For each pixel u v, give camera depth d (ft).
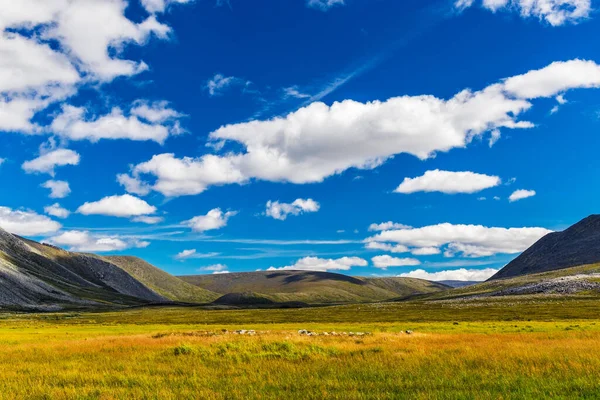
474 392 54.60
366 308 530.27
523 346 97.40
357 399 53.16
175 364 84.07
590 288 514.27
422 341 116.57
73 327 301.84
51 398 56.65
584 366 69.87
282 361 85.46
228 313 531.91
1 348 118.83
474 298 562.66
